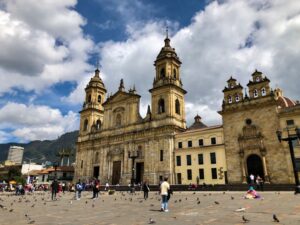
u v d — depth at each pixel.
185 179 65.00
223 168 59.53
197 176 63.09
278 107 55.28
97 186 37.66
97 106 100.50
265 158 53.22
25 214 18.52
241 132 57.72
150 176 69.88
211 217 15.01
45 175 123.44
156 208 20.89
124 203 26.98
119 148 80.81
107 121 88.25
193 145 66.62
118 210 20.31
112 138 83.88
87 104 100.44
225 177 58.69
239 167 56.19
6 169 160.75
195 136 66.88
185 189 54.34
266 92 56.16
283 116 53.06
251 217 14.42
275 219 12.75
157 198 33.25
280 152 51.62
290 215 14.66
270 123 54.25
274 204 20.98
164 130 71.31
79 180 82.31
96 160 87.56
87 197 40.12
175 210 19.12
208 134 64.75
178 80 80.06
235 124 59.12
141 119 79.00
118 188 65.38
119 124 84.75
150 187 59.66
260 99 56.59
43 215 18.08
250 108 57.66
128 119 81.81
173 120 72.25
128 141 78.69
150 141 73.38
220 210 18.19
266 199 26.08
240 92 60.12
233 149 58.03
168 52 81.88
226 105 61.22
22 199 37.03
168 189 20.00
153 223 13.45
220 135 62.78
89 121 97.12
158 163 69.75
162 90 76.44
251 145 55.53
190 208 20.14
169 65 79.69
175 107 75.81
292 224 11.90
